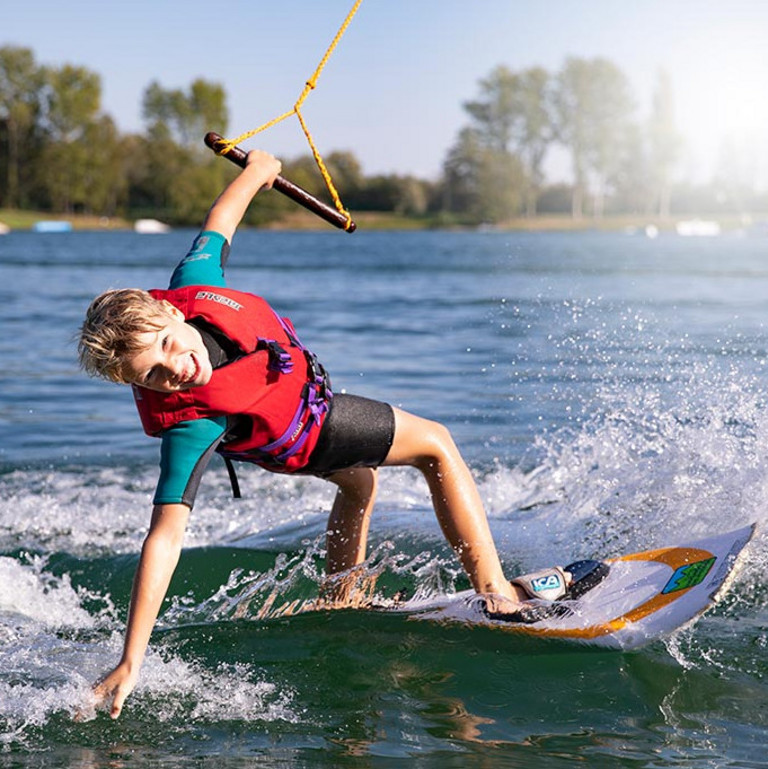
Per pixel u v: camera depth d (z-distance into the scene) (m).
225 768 2.47
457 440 5.96
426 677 3.03
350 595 3.60
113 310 2.64
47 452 6.10
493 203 82.31
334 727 2.70
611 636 3.20
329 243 44.78
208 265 3.20
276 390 2.94
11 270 22.25
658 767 2.44
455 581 3.77
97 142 77.38
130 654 2.67
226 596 3.80
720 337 8.97
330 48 3.65
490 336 10.16
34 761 2.51
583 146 88.44
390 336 10.45
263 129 3.60
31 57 76.44
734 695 2.87
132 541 4.55
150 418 2.85
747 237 59.84
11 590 3.90
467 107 83.88
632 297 13.58
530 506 4.66
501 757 2.51
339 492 3.61
